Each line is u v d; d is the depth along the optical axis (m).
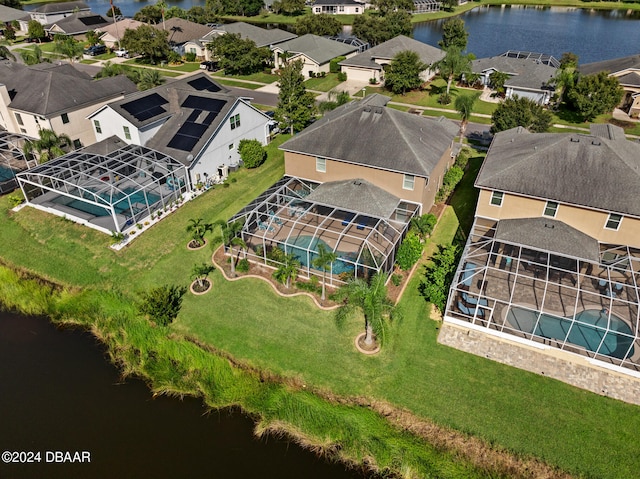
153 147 39.72
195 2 158.50
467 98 48.00
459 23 83.94
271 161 44.94
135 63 83.94
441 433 20.48
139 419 22.02
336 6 126.62
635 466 18.97
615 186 27.34
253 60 73.62
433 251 31.53
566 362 23.31
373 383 22.69
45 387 23.58
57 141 42.16
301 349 24.52
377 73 69.75
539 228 28.41
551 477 18.81
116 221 32.66
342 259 26.72
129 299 28.22
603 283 27.38
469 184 40.03
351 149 34.00
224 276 29.41
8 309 28.44
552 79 57.62
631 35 108.00
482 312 25.86
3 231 34.69
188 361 24.27
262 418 21.61
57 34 94.94
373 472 19.52
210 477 19.52
